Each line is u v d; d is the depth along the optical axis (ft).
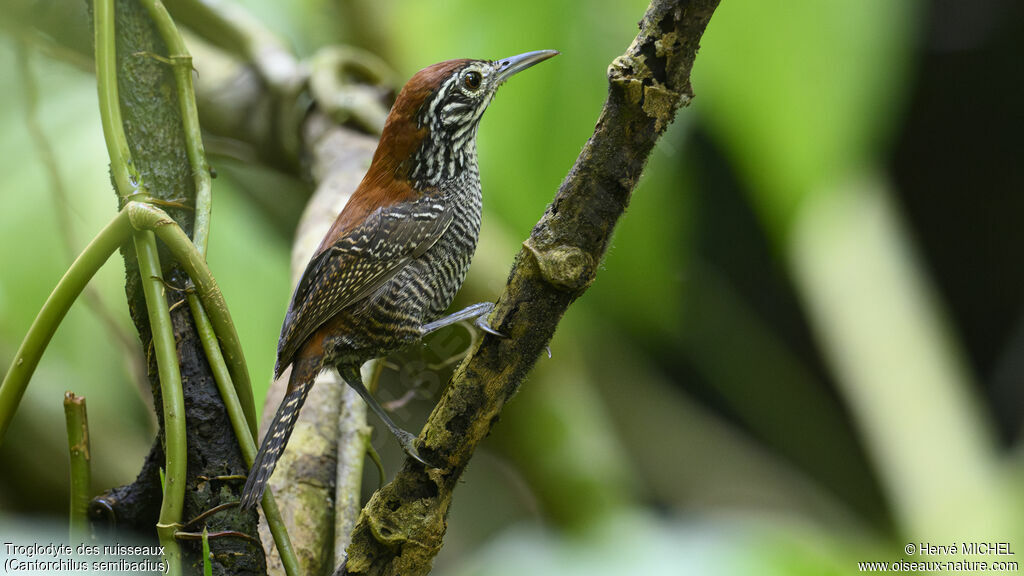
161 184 8.27
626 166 8.16
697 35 8.14
